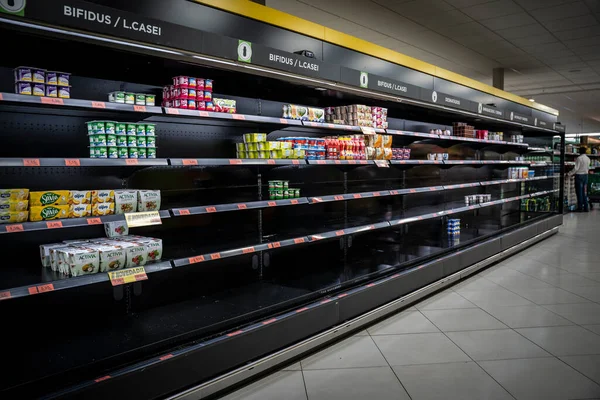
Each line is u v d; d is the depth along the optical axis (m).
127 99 2.55
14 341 2.50
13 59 2.48
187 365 2.36
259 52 2.91
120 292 2.87
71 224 2.28
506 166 8.23
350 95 4.11
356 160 3.98
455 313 3.98
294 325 2.95
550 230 7.92
